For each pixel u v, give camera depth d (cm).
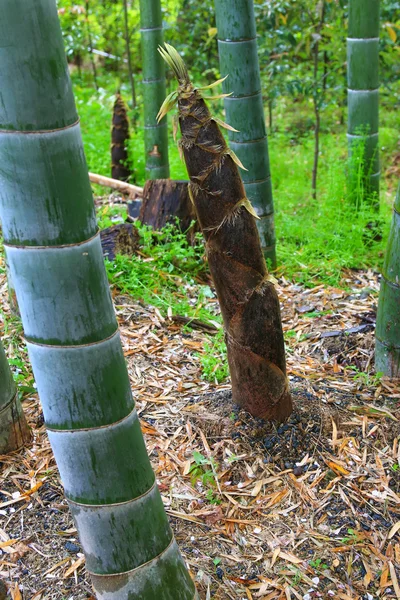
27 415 312
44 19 140
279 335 269
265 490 266
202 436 289
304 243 519
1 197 153
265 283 258
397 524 252
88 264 159
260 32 694
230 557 238
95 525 179
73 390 166
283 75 647
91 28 935
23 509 256
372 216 500
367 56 492
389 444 290
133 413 178
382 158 742
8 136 145
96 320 163
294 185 621
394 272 313
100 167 709
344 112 840
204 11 769
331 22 636
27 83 141
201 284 451
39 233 152
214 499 262
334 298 436
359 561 237
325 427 291
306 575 231
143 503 182
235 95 414
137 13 889
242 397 287
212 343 371
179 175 658
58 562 234
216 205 241
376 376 335
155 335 376
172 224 475
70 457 173
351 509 258
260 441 283
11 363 335
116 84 986
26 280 158
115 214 550
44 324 161
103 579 186
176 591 192
